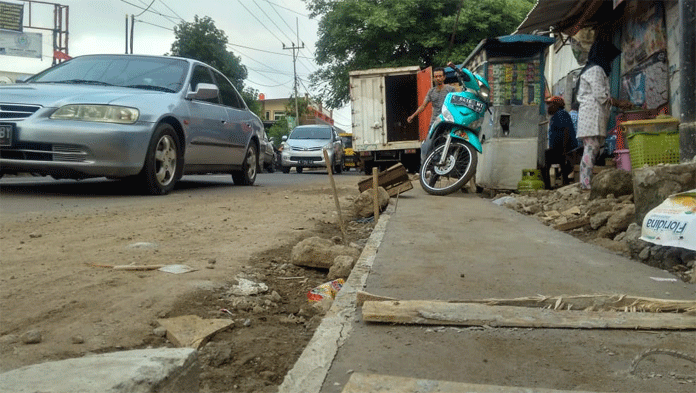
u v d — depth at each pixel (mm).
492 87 10523
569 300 2902
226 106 10195
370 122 19125
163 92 8516
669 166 4418
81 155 7219
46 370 1498
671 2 7559
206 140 9195
